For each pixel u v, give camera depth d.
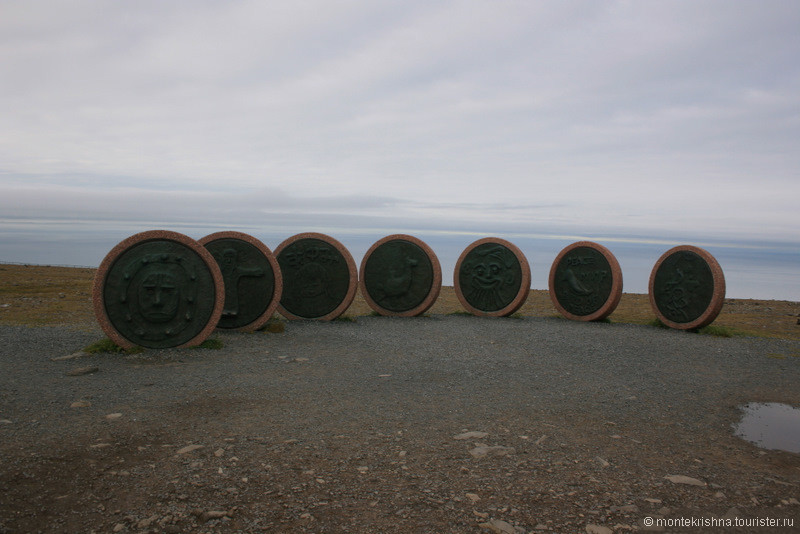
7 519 4.16
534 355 10.88
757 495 4.92
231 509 4.41
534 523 4.32
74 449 5.44
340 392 7.81
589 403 7.63
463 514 4.44
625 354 11.23
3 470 4.91
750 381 9.30
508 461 5.49
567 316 16.70
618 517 4.45
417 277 15.91
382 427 6.38
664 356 11.17
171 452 5.46
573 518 4.41
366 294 16.30
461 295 17.16
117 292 9.99
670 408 7.55
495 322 15.42
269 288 12.66
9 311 14.39
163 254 10.25
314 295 14.75
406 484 4.93
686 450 6.00
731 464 5.64
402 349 11.06
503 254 16.58
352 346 11.20
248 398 7.36
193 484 4.80
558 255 16.98
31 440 5.61
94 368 8.48
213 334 11.99
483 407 7.29
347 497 4.67
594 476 5.21
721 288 14.02
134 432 5.95
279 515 4.35
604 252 16.05
